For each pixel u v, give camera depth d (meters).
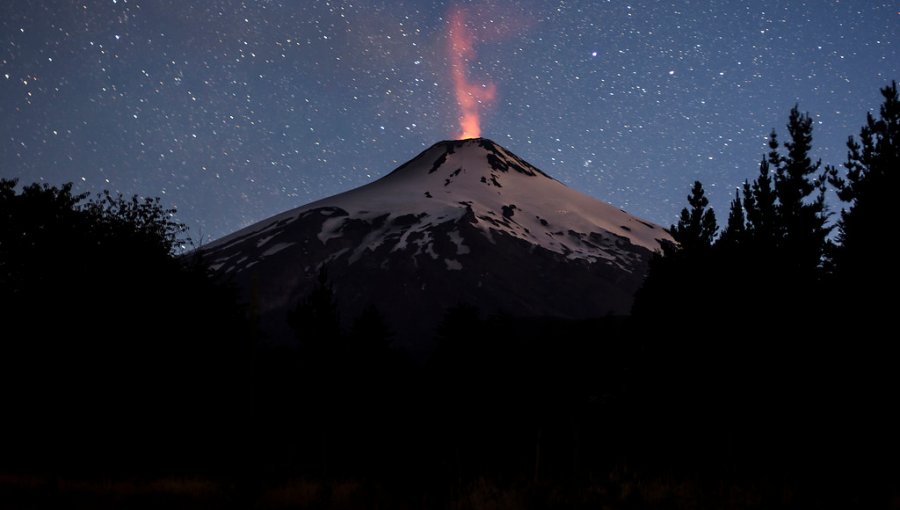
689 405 28.98
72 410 24.56
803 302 26.25
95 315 25.48
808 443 23.58
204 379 26.52
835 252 26.34
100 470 22.02
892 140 26.62
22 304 25.83
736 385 27.25
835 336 24.34
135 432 25.23
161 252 29.84
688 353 29.22
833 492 12.81
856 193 26.62
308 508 12.77
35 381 24.73
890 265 24.33
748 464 23.45
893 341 23.38
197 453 25.44
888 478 15.56
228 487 9.92
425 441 22.45
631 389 31.88
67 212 28.73
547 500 12.48
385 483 13.69
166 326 26.73
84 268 26.56
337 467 25.06
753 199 33.16
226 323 28.88
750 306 27.20
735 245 29.55
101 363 24.98
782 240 30.33
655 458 26.56
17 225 27.89
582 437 30.09
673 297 30.45
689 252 31.66
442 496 12.96
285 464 23.81
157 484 16.67
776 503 12.22
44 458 23.69
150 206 32.53
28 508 12.51
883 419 22.47
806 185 32.44
